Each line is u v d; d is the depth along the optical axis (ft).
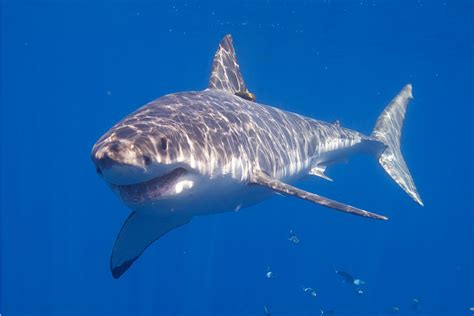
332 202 16.34
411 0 66.33
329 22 78.64
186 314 89.61
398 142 34.04
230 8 75.10
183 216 18.33
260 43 96.63
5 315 87.20
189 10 79.46
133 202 13.47
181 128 15.03
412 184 31.17
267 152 19.86
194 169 14.52
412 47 93.86
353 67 117.50
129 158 12.30
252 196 19.33
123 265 20.07
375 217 15.46
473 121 179.01
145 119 14.93
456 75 119.96
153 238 19.81
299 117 25.71
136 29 98.89
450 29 79.66
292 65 119.65
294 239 39.88
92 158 12.68
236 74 24.36
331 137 26.68
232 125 18.02
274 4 71.26
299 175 24.04
